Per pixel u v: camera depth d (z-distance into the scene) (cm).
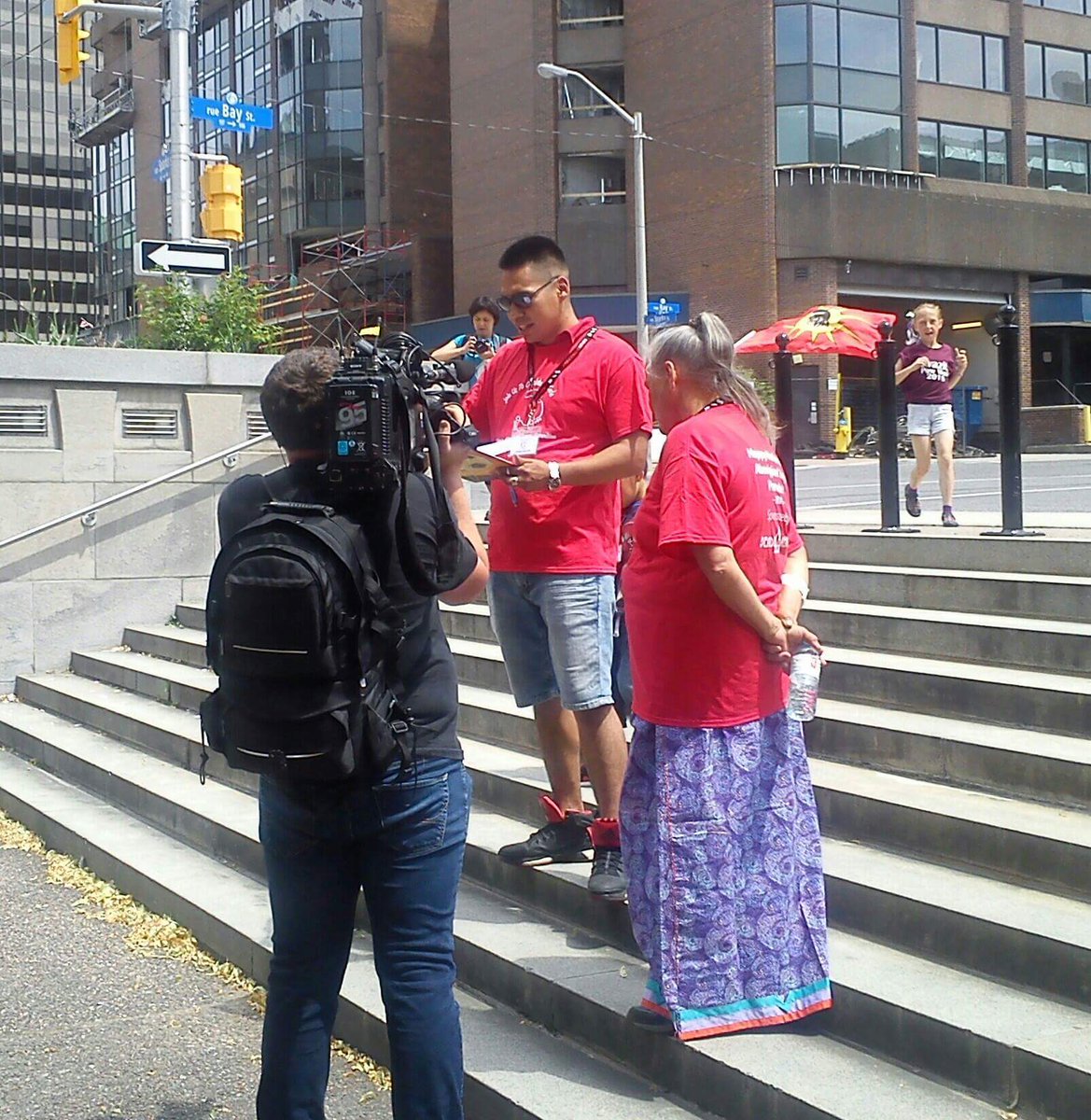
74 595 938
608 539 446
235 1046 438
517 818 530
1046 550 620
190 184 1371
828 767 492
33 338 1077
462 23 4238
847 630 608
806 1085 324
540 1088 360
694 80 3734
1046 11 4034
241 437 985
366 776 304
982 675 506
